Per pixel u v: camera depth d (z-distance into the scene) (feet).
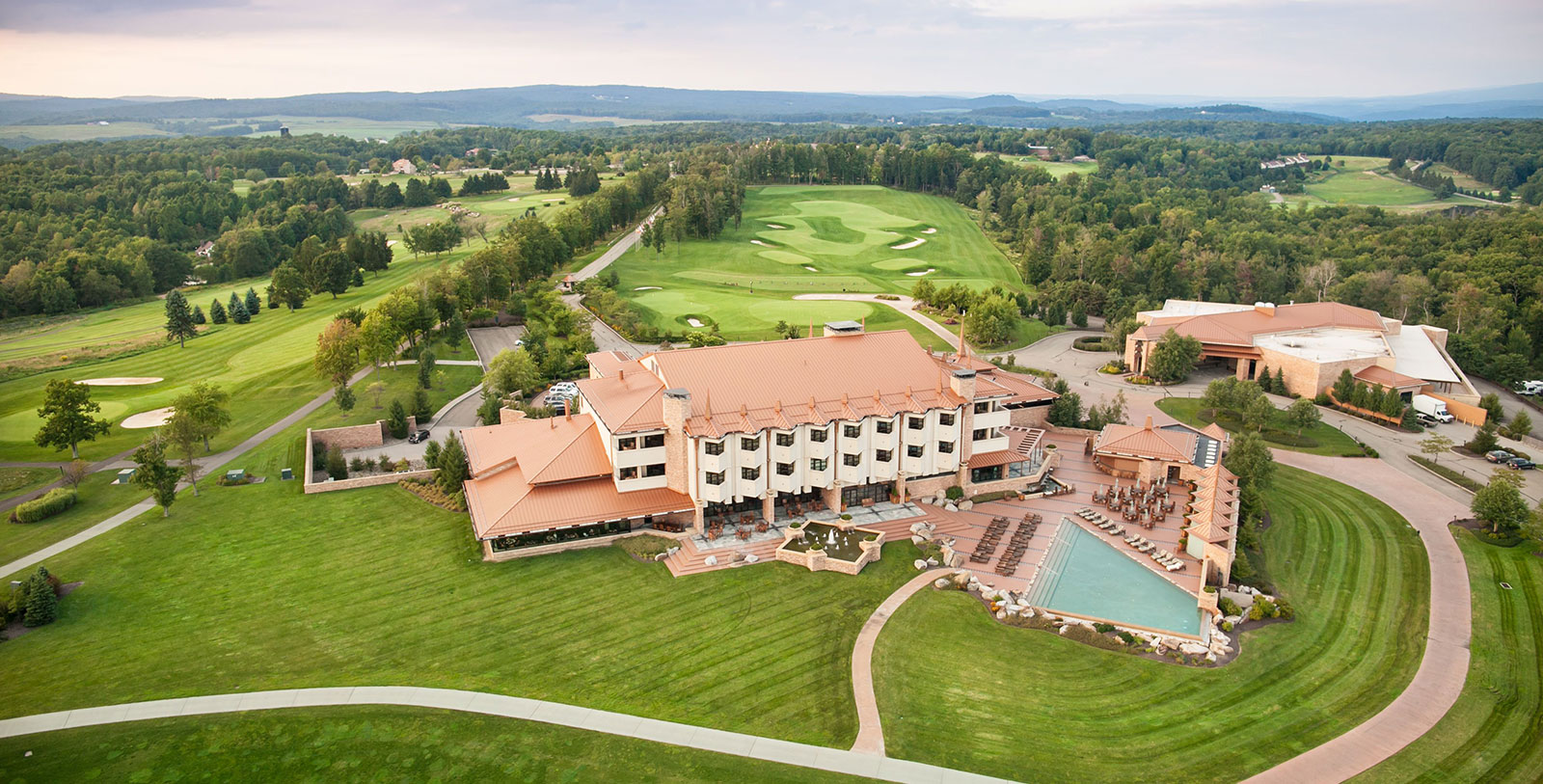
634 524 254.47
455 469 274.36
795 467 257.96
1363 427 375.86
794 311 543.80
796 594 221.46
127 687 178.19
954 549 249.55
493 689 179.93
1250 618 216.95
